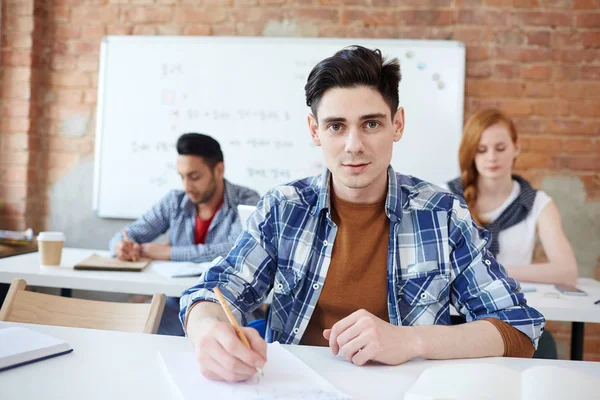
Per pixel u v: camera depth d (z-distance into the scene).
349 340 0.92
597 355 2.83
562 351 2.85
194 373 0.83
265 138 2.98
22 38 3.02
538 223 2.17
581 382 0.74
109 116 3.05
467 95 2.92
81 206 3.10
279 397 0.75
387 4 2.94
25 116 3.03
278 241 1.18
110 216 3.06
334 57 1.05
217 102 3.00
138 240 2.41
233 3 3.01
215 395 0.75
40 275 1.81
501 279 1.09
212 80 3.00
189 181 2.29
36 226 3.11
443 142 2.89
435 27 2.92
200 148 2.28
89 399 0.73
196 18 3.03
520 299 1.06
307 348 1.00
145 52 3.03
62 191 3.11
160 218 2.43
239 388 0.78
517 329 1.01
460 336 0.96
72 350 0.92
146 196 3.04
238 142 3.00
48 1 3.10
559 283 1.98
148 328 1.26
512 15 2.89
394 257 1.15
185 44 3.01
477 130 2.17
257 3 3.00
